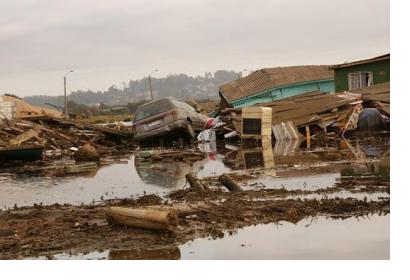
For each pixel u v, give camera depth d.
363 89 30.39
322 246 7.64
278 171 15.29
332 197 10.79
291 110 28.80
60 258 7.49
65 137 30.03
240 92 40.75
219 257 7.32
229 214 9.44
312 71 42.25
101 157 25.19
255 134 26.53
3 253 7.83
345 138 26.58
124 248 7.84
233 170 16.34
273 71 41.66
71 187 14.77
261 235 8.27
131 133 33.22
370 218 8.98
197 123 29.98
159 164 20.05
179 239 8.18
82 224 9.30
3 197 13.41
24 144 24.59
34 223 9.63
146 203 10.98
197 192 11.91
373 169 14.36
